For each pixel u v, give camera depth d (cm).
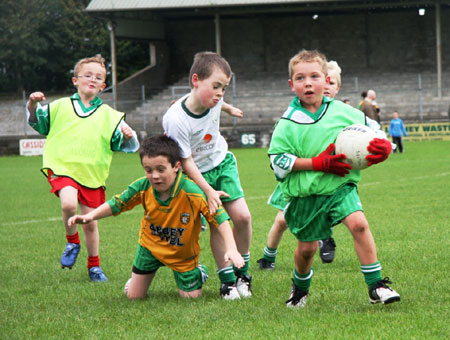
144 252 506
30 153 3328
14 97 4669
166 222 488
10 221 1066
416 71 4178
